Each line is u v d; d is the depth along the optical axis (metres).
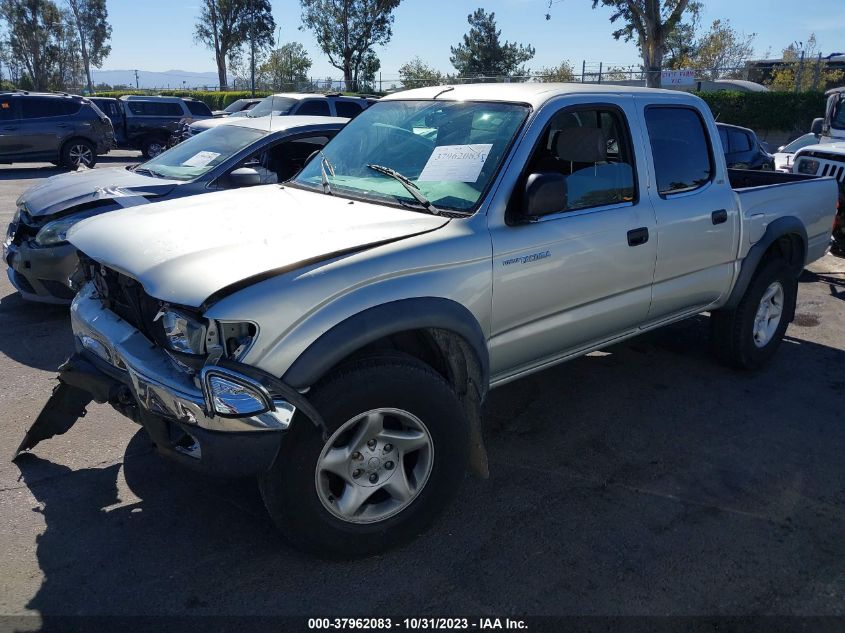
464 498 3.52
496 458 3.93
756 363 5.23
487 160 3.49
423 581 2.90
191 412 2.65
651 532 3.28
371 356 2.88
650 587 2.90
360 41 46.94
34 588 2.79
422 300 2.97
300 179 4.21
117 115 21.30
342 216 3.31
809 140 13.10
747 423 4.43
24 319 6.03
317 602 2.76
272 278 2.70
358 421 2.85
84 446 3.91
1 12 66.06
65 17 69.44
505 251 3.32
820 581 2.97
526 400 4.69
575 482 3.70
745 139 12.54
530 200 3.26
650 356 5.53
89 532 3.15
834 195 5.69
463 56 55.59
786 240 5.29
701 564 3.06
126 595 2.77
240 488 3.53
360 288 2.82
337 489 3.04
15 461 3.71
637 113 4.08
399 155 3.87
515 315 3.46
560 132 3.65
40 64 68.50
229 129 7.01
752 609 2.80
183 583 2.84
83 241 3.31
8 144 16.94
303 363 2.66
